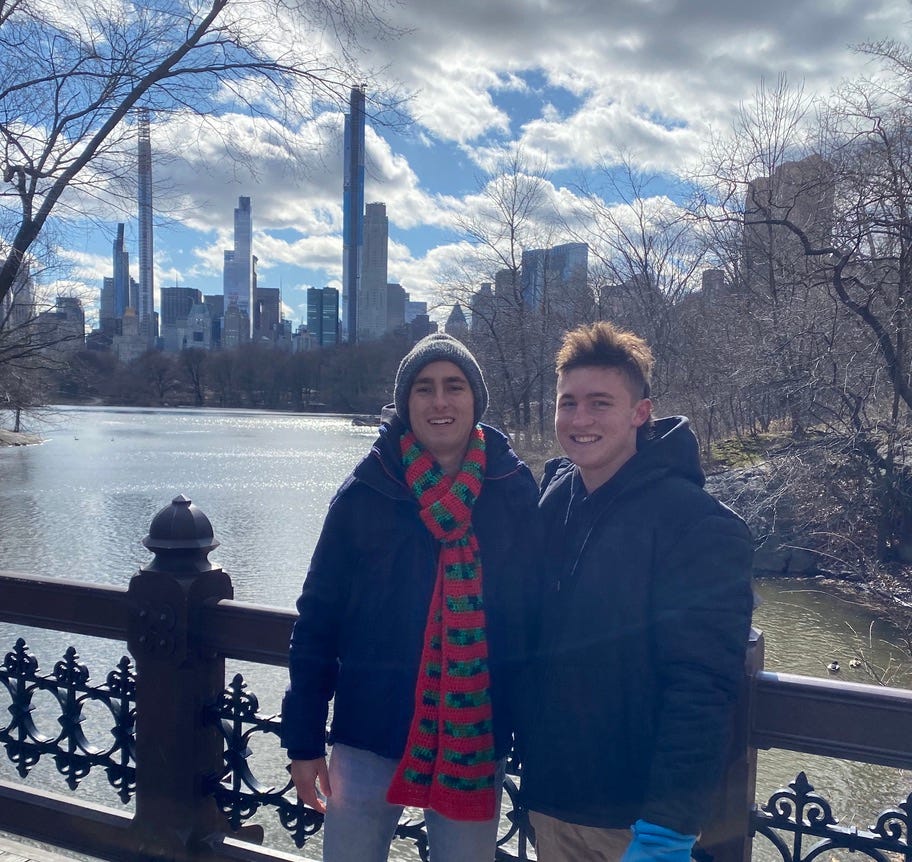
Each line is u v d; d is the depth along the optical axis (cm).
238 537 1769
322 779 201
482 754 192
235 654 255
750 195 1395
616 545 175
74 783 288
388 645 197
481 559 197
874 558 1017
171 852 261
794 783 197
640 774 173
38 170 718
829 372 1222
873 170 1129
